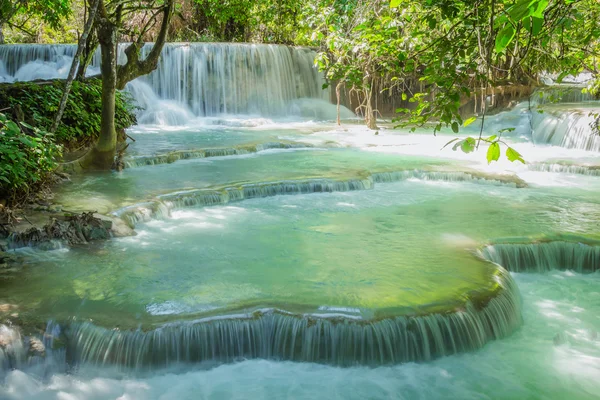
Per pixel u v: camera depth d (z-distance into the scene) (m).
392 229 8.66
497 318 6.24
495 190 11.34
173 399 5.15
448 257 7.44
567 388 5.40
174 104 21.23
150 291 6.36
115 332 5.54
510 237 8.23
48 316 5.80
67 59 20.94
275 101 23.45
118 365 5.51
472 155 14.62
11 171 8.27
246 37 28.53
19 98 12.12
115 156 12.52
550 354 5.95
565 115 17.30
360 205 10.07
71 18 28.38
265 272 6.94
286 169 12.30
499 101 22.23
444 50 4.65
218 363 5.66
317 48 24.69
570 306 6.97
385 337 5.67
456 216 9.42
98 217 8.23
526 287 7.48
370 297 6.21
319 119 23.17
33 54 20.73
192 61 21.62
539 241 8.09
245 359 5.74
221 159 13.52
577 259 7.98
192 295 6.27
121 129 14.80
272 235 8.34
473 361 5.81
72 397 5.16
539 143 17.64
